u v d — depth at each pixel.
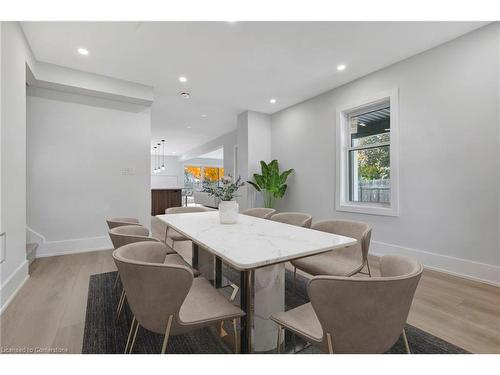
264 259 1.10
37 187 3.40
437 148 2.80
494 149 2.40
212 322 1.12
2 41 2.00
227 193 2.06
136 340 1.57
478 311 1.93
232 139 7.57
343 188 3.97
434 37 2.64
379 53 2.97
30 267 2.98
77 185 3.65
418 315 1.88
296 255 1.19
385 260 1.18
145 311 1.04
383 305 0.85
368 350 0.89
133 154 4.05
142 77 3.65
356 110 3.84
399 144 3.16
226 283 2.29
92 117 3.75
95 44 2.78
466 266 2.57
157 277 0.99
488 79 2.43
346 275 1.66
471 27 2.48
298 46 2.82
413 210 3.02
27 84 3.29
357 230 1.99
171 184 13.56
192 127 7.04
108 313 1.92
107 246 3.83
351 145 3.98
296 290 2.42
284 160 5.14
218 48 2.86
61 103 3.53
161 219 2.27
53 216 3.49
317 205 4.41
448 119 2.71
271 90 4.17
